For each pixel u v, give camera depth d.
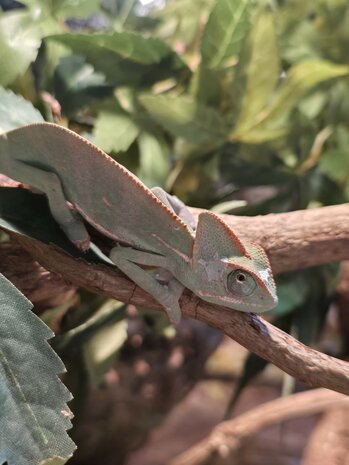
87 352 0.38
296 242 0.33
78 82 0.38
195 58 0.43
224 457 0.48
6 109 0.31
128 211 0.27
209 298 0.27
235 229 0.34
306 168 0.45
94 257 0.29
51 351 0.23
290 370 0.26
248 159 0.43
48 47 0.37
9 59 0.34
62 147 0.27
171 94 0.41
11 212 0.28
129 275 0.27
